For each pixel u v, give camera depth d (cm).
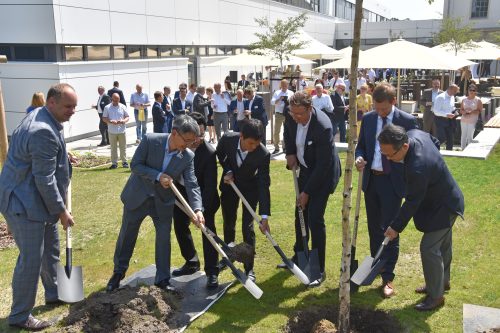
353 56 327
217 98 1422
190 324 397
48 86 1497
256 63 1727
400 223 389
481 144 1149
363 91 1268
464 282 457
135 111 1522
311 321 399
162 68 2030
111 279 449
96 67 1652
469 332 367
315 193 460
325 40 4166
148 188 432
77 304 420
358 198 448
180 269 500
